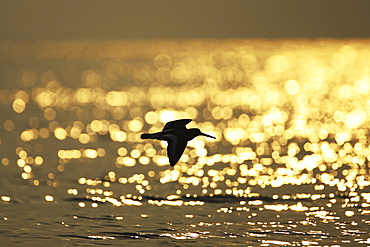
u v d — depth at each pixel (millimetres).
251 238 22672
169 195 29656
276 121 61500
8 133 52094
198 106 76188
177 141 14422
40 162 38969
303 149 44375
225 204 27781
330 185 32000
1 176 34031
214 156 41500
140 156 41719
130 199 28781
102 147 45719
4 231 23297
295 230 23547
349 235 22953
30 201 28125
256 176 34531
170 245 21984
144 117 65938
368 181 33094
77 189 30906
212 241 22297
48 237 22719
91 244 22047
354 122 59750
